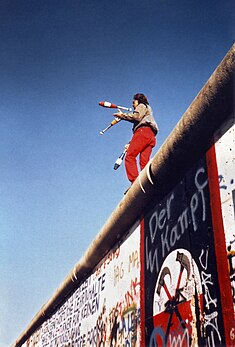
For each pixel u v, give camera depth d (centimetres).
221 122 316
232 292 264
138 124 535
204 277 300
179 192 371
